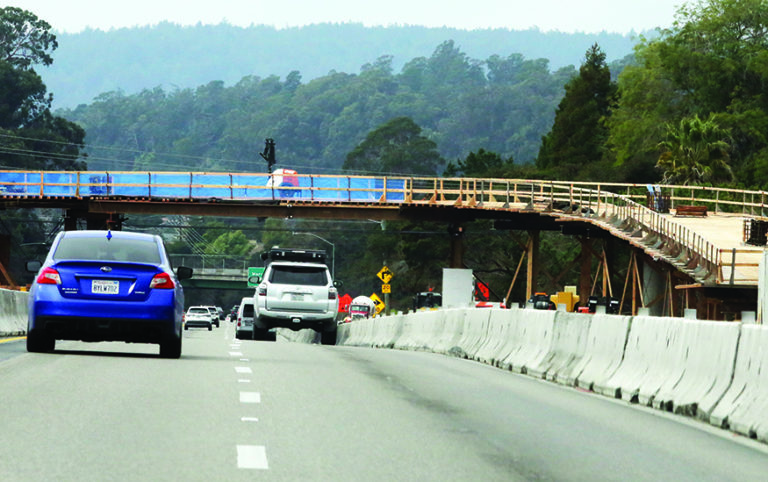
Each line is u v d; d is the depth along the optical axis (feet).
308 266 208.44
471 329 157.17
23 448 53.06
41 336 107.45
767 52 555.28
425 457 55.01
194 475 47.73
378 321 245.65
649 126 605.73
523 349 124.36
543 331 118.21
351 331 285.64
